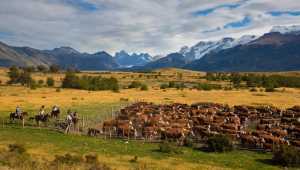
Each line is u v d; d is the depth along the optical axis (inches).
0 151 1235.9
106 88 4990.2
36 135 1823.3
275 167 1360.7
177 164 1341.0
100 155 1428.4
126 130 1886.1
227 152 1596.9
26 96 3750.0
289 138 1891.0
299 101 3836.1
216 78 7244.1
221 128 1988.2
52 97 3688.5
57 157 1175.0
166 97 4092.0
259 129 2178.9
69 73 5177.2
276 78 6053.2
